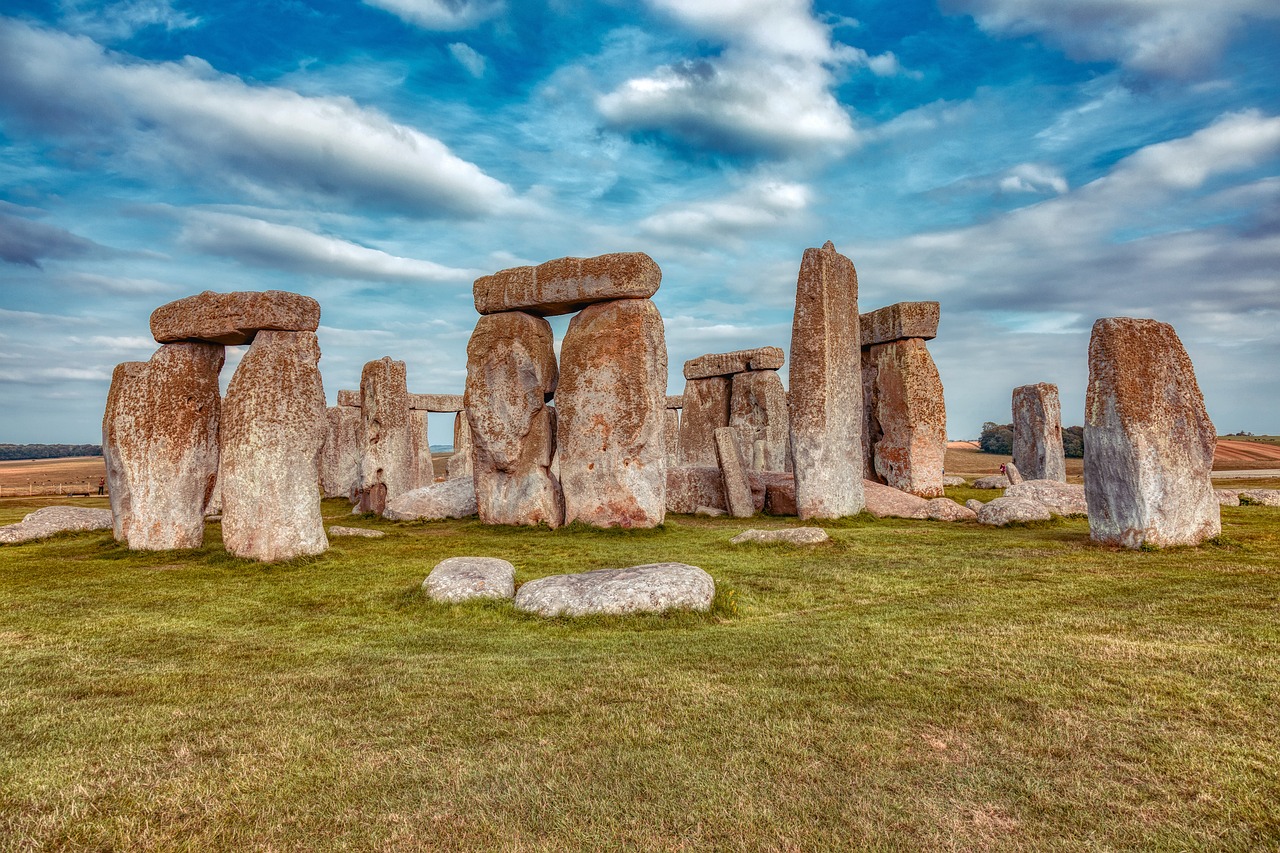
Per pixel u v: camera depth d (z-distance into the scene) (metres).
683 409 29.94
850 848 3.50
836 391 17.19
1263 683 5.38
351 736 4.88
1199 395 11.78
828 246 17.31
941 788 4.03
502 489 17.83
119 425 13.30
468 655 6.75
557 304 17.31
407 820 3.81
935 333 21.77
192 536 13.16
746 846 3.54
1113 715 4.91
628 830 3.69
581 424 16.89
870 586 9.38
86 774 4.34
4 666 6.57
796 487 17.27
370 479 21.77
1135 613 7.52
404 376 22.61
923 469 21.50
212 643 7.37
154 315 13.30
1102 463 11.70
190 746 4.73
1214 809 3.75
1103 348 11.68
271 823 3.79
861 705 5.21
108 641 7.44
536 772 4.31
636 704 5.34
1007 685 5.50
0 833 3.68
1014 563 10.48
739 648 6.68
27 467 60.06
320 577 10.61
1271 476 28.64
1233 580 8.88
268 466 11.87
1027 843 3.51
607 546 13.52
